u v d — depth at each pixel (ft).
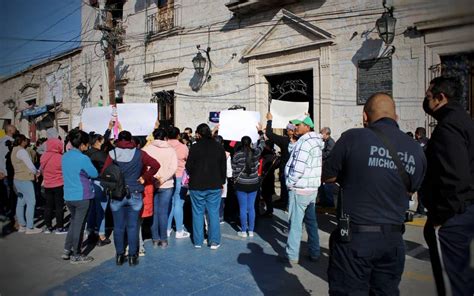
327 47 30.37
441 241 9.35
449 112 9.34
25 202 20.16
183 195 20.22
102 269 15.16
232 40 37.96
